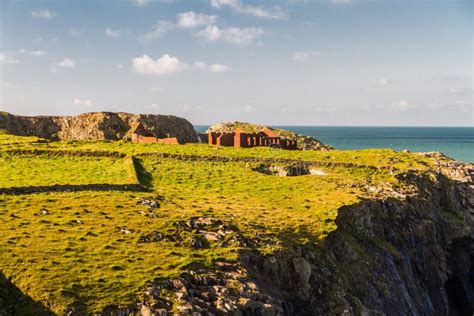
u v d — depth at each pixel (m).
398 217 99.19
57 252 60.28
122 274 57.59
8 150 113.88
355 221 89.62
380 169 122.75
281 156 128.25
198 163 118.50
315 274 72.12
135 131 173.88
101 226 69.50
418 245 99.31
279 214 85.25
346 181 109.81
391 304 79.88
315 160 126.12
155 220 72.94
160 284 56.94
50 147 121.50
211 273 61.44
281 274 69.12
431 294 97.81
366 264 81.69
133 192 89.50
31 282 53.84
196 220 74.69
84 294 53.25
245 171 114.44
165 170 109.44
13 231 64.88
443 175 129.25
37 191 83.44
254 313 58.81
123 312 52.09
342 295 71.31
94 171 102.56
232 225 75.38
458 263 112.31
